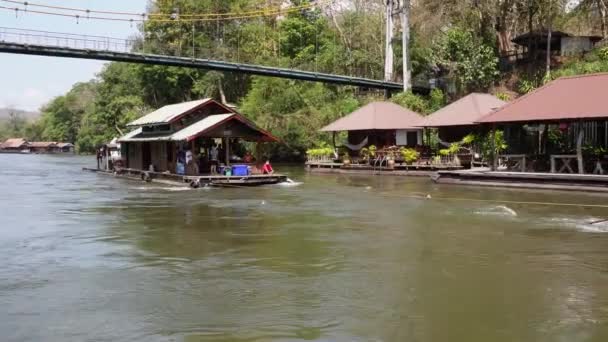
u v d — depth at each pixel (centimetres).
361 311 839
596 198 2188
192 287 979
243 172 3111
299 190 2720
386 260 1166
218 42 7019
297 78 5353
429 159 3772
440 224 1622
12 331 777
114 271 1104
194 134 2977
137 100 7538
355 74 6450
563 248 1271
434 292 932
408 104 5069
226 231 1544
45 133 14075
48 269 1130
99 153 4978
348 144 4359
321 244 1345
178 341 731
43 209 2102
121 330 774
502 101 3844
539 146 3234
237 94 6794
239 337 741
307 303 880
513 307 854
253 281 1012
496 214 1808
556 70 4831
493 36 5569
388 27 5603
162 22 6938
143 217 1844
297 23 7094
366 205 2088
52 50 4506
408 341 725
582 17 5497
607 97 2547
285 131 5247
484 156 3462
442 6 5391
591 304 866
